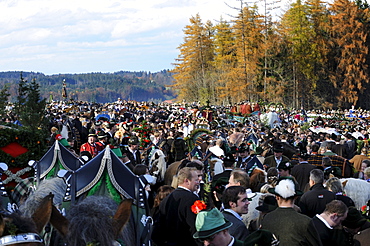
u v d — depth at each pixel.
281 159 11.45
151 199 9.19
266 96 76.56
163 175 10.72
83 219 4.30
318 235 5.52
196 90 88.25
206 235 4.44
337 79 82.31
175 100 95.25
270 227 5.64
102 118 18.86
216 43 90.69
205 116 25.02
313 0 82.44
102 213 4.46
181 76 90.38
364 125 39.00
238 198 5.76
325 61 81.94
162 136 16.11
